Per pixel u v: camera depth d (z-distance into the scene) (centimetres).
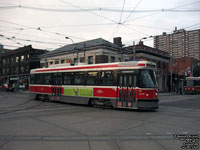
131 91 1188
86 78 1432
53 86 1686
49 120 889
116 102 1243
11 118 935
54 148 501
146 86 1164
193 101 2042
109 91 1284
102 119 919
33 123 822
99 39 3269
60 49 3891
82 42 3541
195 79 3728
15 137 606
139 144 540
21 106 1420
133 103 1170
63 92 1585
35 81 1902
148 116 1016
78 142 556
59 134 646
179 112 1180
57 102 1752
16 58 5103
